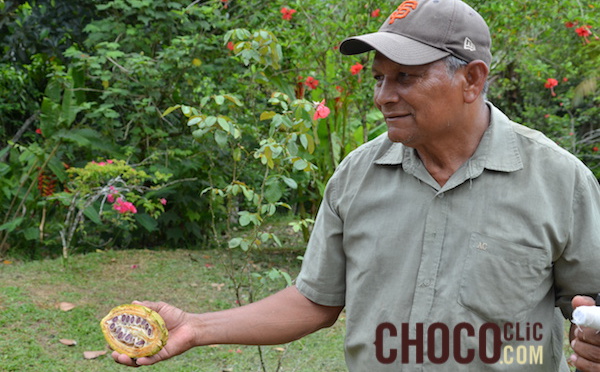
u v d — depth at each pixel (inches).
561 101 360.2
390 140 60.9
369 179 64.0
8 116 299.7
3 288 182.1
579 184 59.6
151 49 248.8
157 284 199.3
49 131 229.6
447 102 58.0
